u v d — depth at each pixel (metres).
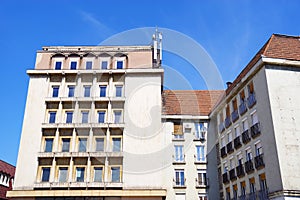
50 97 29.78
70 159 27.41
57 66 31.11
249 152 23.92
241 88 25.81
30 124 28.88
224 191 27.38
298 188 19.14
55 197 26.00
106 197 25.84
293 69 22.59
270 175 20.45
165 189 26.00
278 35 25.14
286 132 20.56
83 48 32.12
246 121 24.72
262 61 22.27
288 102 21.45
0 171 34.62
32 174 27.09
